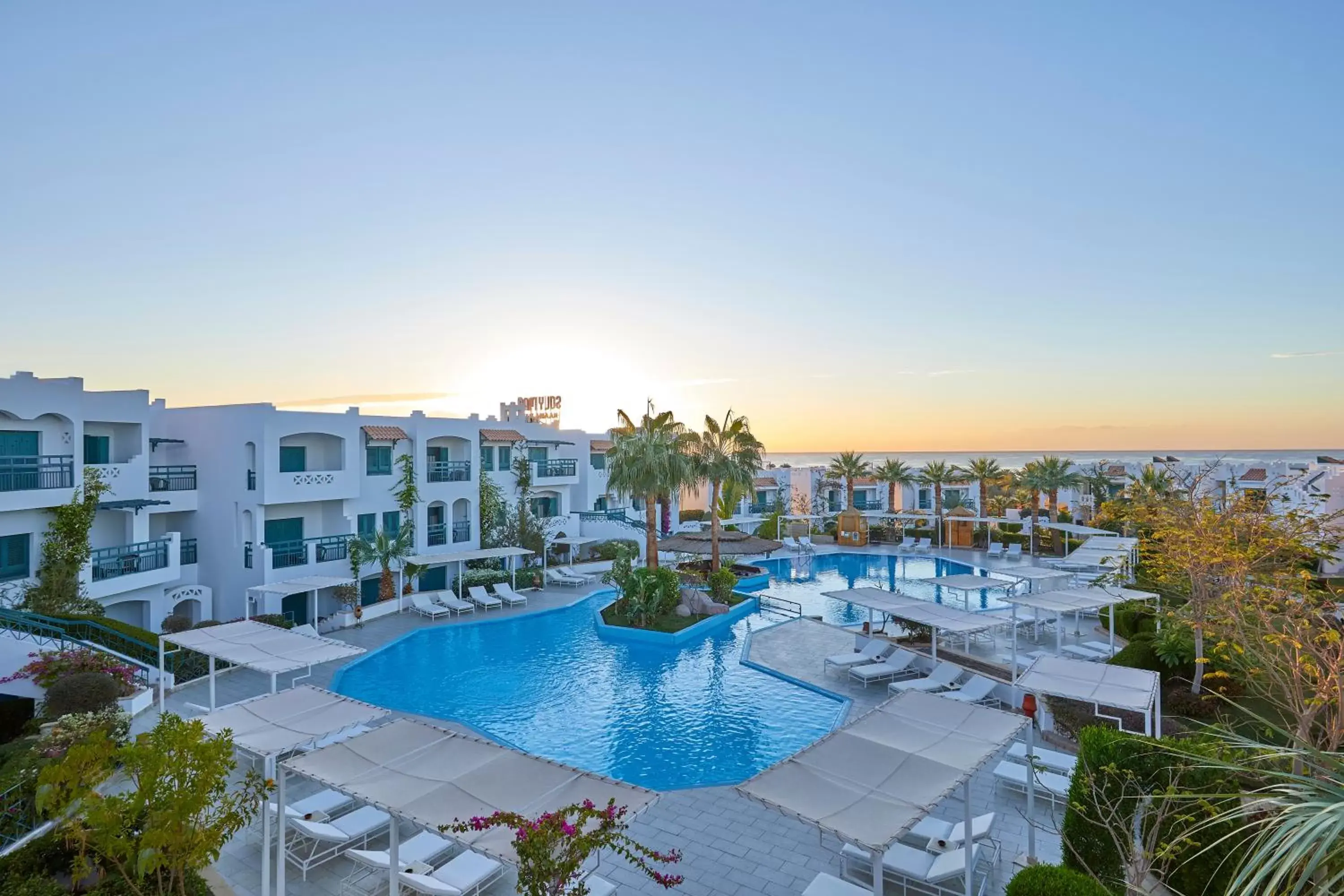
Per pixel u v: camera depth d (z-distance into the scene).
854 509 57.91
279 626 25.19
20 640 18.06
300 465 30.39
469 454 37.00
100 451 24.91
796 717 19.53
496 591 32.91
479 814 8.37
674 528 52.19
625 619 28.97
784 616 32.38
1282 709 12.02
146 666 18.53
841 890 10.12
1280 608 13.75
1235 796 6.28
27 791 11.91
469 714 19.81
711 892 11.09
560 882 7.52
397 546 30.52
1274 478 51.53
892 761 9.77
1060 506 63.88
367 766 9.57
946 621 21.06
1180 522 18.39
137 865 8.28
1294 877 5.12
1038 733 17.05
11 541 21.03
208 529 28.78
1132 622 24.91
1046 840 12.32
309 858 11.60
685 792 14.61
